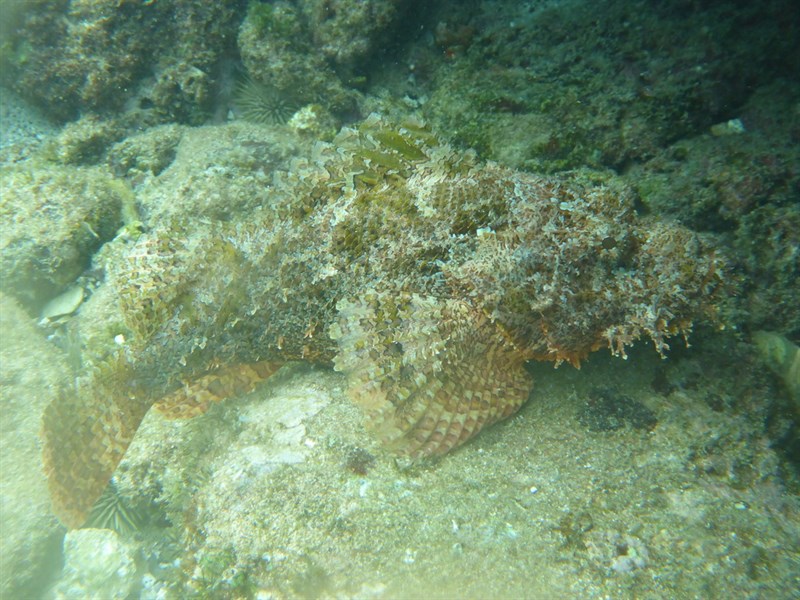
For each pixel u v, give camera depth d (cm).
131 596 31
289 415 30
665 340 31
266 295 30
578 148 38
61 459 29
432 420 28
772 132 36
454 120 41
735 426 28
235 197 40
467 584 24
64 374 37
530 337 29
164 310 29
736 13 38
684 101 37
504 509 26
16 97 49
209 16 46
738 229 34
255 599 25
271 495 27
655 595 22
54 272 40
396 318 28
